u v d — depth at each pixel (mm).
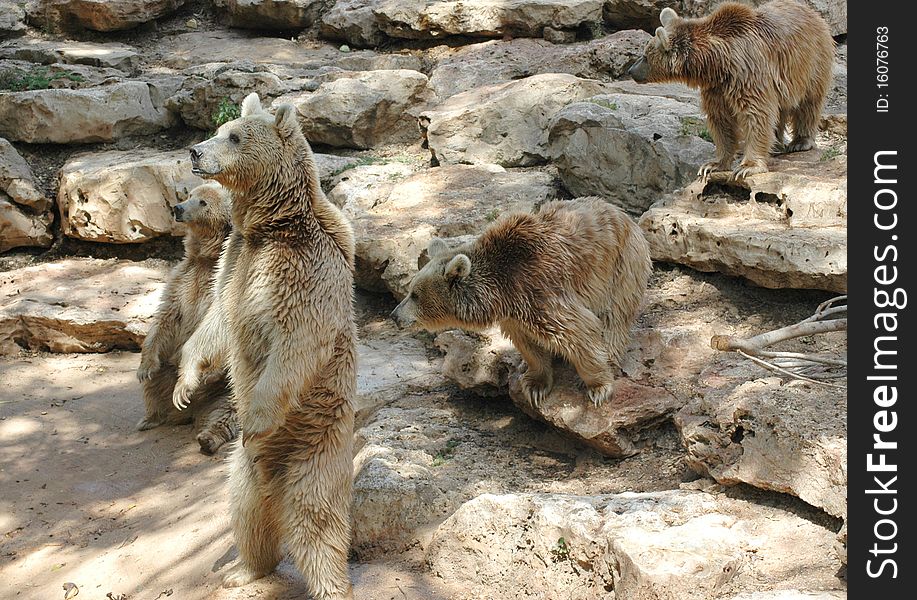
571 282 7230
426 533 6719
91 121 13781
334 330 6000
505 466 7621
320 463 6160
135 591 7000
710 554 5520
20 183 12875
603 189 10930
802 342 7961
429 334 10109
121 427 9656
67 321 10969
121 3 15930
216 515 7742
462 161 12438
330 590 6152
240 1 16109
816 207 8836
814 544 5711
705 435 6645
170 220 12531
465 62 14484
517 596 6086
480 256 7363
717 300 9008
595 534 5945
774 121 9297
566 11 14766
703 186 9719
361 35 15805
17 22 16328
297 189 5926
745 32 9125
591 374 7359
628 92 12828
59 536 7828
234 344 6148
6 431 9477
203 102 13914
